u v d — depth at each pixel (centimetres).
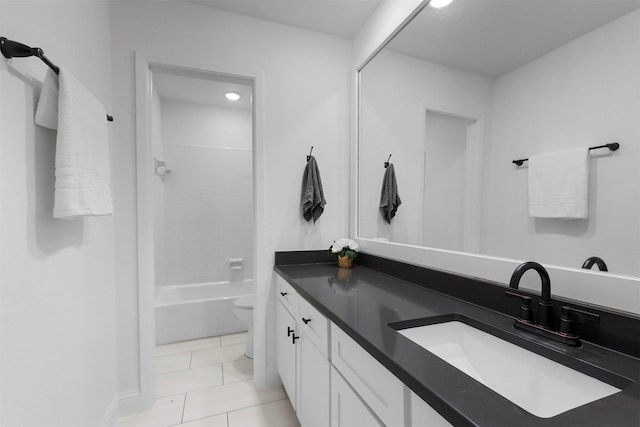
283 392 181
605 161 76
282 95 190
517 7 100
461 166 123
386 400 69
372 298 115
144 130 161
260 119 184
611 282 74
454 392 51
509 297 92
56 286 100
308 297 121
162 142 314
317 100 199
